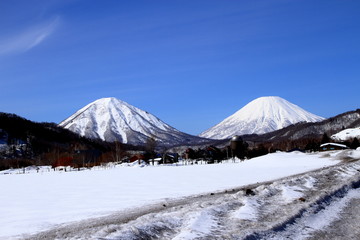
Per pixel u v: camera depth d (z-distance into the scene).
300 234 11.27
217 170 56.38
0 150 173.38
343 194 20.05
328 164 60.03
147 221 12.34
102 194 26.83
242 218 12.84
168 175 47.72
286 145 183.00
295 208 14.83
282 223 12.07
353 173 31.12
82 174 62.22
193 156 125.25
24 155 172.75
